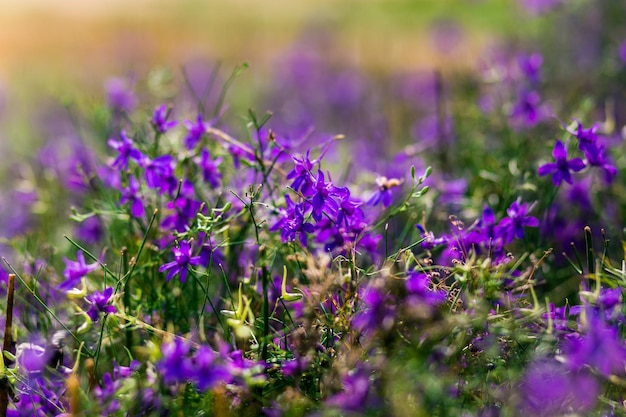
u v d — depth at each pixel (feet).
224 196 3.84
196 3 13.23
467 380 3.39
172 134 4.05
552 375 3.34
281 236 3.56
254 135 4.39
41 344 3.63
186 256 3.52
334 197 3.55
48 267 3.86
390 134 6.15
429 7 11.96
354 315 3.42
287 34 11.07
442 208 4.11
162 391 3.33
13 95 7.80
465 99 4.81
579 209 4.07
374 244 3.69
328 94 7.29
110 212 3.79
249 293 3.61
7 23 12.17
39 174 4.53
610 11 6.33
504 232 3.67
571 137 3.96
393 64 9.02
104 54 9.95
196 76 8.15
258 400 3.39
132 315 3.59
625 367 3.41
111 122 4.33
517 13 7.55
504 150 4.32
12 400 3.46
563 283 3.86
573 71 5.73
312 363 3.41
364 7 12.53
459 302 3.44
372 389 3.33
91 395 3.43
